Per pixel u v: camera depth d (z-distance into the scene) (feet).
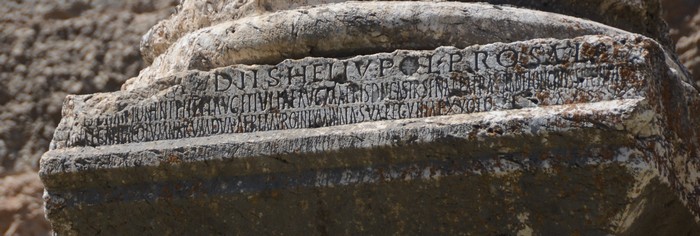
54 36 25.25
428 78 14.28
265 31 15.01
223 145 14.58
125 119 15.07
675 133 14.25
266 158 14.46
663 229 14.67
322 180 14.38
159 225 14.98
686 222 14.74
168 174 14.82
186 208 14.82
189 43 15.48
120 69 24.88
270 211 14.62
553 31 14.74
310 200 14.49
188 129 14.82
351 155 14.26
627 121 13.65
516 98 14.05
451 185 14.11
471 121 13.98
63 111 15.40
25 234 23.65
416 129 14.07
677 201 14.35
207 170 14.69
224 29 15.28
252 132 14.61
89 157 14.99
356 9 14.82
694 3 23.30
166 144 14.82
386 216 14.38
